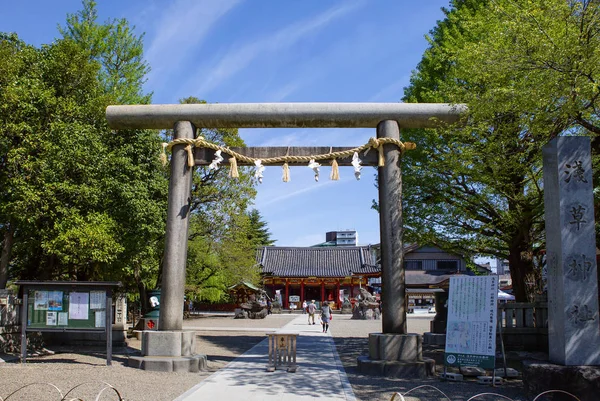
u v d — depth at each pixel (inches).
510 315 641.0
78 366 501.4
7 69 625.0
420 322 1409.9
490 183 569.0
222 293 1859.0
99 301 518.9
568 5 419.8
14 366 488.4
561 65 415.2
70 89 727.1
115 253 658.8
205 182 974.4
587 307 367.6
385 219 520.4
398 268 511.2
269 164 548.4
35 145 636.1
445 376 452.1
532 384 369.4
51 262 763.4
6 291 601.9
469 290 469.7
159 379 443.8
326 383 433.7
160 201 765.9
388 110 536.1
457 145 587.8
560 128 477.7
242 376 466.6
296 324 1375.5
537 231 667.4
